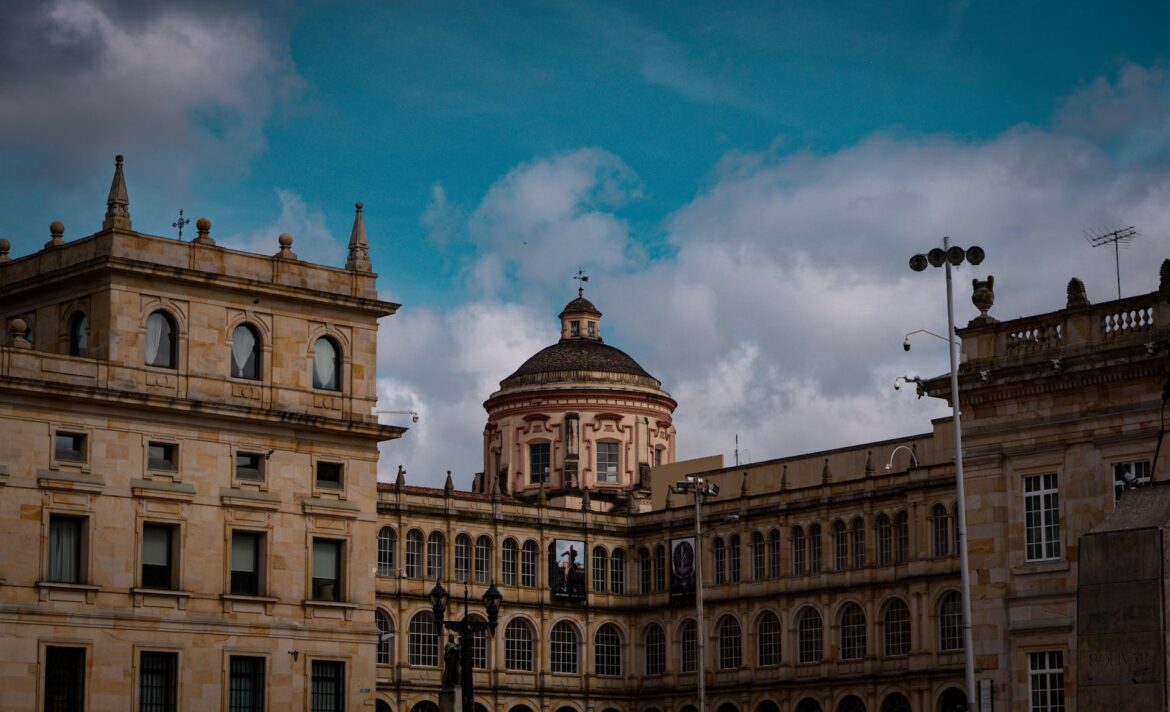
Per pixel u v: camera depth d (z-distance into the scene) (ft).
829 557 481.05
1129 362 270.87
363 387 335.47
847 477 493.36
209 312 317.63
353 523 329.72
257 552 319.27
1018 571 282.97
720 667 503.20
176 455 310.86
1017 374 283.59
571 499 549.95
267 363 323.57
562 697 508.12
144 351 310.24
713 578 508.53
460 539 497.87
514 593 504.02
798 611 486.38
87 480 299.58
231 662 312.29
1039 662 279.28
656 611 520.42
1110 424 275.18
